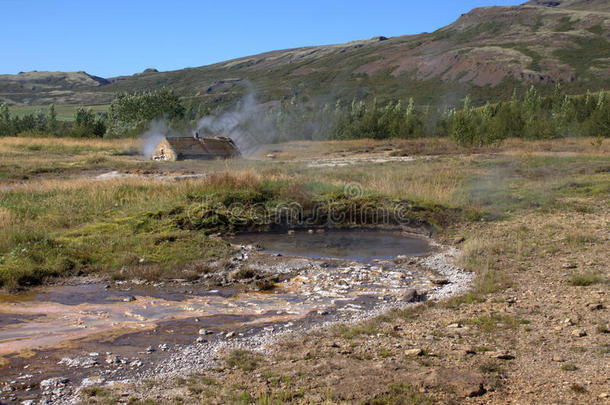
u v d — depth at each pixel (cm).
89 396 541
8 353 663
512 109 4941
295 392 541
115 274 1028
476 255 1188
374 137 5731
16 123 6612
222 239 1357
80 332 744
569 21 19525
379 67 18662
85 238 1230
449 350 657
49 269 1032
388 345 682
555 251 1184
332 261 1165
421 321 782
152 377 594
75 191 1775
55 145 4131
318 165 2916
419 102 13825
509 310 811
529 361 618
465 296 902
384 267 1115
